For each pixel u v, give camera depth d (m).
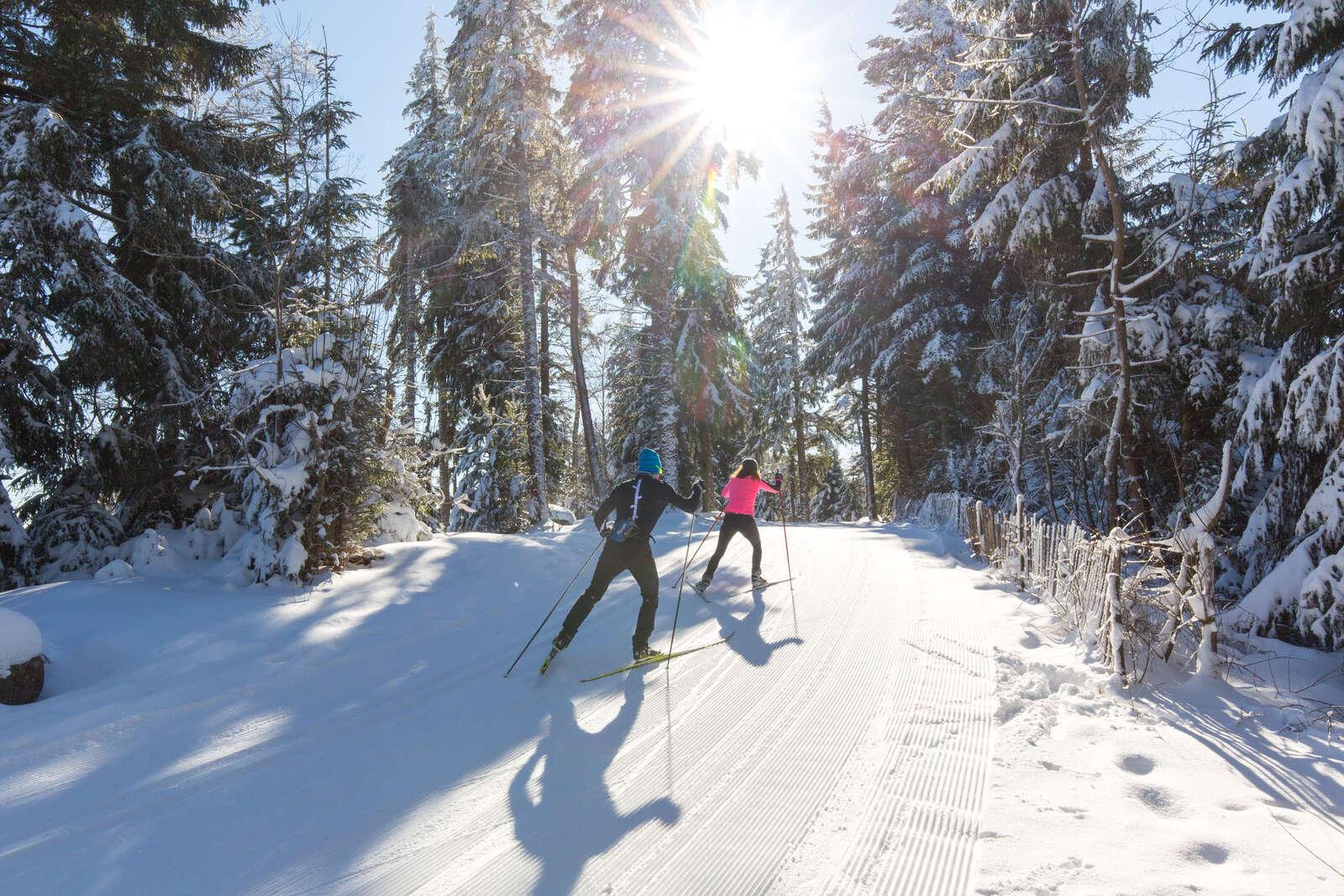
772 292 33.69
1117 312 10.10
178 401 10.88
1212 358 10.42
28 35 10.80
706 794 3.46
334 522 7.82
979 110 13.27
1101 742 3.94
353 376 7.95
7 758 3.85
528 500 17.45
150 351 10.81
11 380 9.61
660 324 20.94
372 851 3.00
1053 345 14.56
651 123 18.14
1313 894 2.54
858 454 35.25
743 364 23.91
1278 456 9.13
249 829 3.19
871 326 23.72
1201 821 3.12
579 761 3.84
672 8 17.91
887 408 25.20
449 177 20.69
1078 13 10.32
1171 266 10.88
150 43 12.31
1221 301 10.46
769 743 4.00
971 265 20.97
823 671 5.16
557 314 20.66
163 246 11.49
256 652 5.61
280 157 8.86
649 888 2.72
